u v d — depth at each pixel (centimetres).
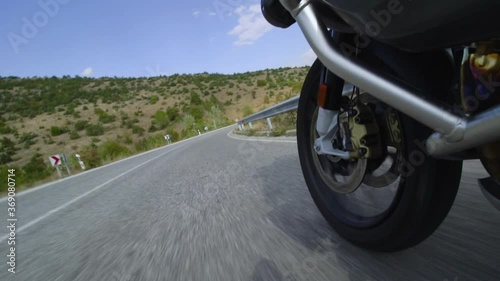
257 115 1059
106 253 204
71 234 279
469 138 65
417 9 64
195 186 375
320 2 92
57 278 177
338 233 143
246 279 131
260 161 437
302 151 169
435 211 98
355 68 85
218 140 1338
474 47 66
